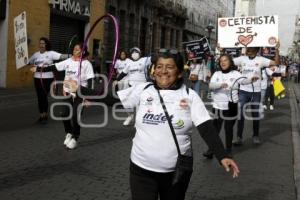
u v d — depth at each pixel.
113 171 7.06
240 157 8.66
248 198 6.13
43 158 7.67
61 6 23.28
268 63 9.83
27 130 10.10
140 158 3.75
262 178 7.16
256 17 13.65
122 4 32.31
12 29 19.48
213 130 3.71
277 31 13.48
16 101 15.20
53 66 8.78
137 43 36.25
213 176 7.13
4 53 19.17
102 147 8.73
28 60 11.73
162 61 3.79
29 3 20.61
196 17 59.38
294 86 37.66
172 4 45.69
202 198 6.03
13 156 7.70
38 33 21.50
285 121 14.19
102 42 28.39
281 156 8.88
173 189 3.79
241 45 13.84
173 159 3.72
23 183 6.25
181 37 51.84
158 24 42.31
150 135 3.73
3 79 19.19
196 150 9.00
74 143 8.41
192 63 19.00
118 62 14.41
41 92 11.08
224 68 8.50
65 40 24.73
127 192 6.05
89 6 26.36
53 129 10.34
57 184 6.27
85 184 6.33
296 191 6.56
